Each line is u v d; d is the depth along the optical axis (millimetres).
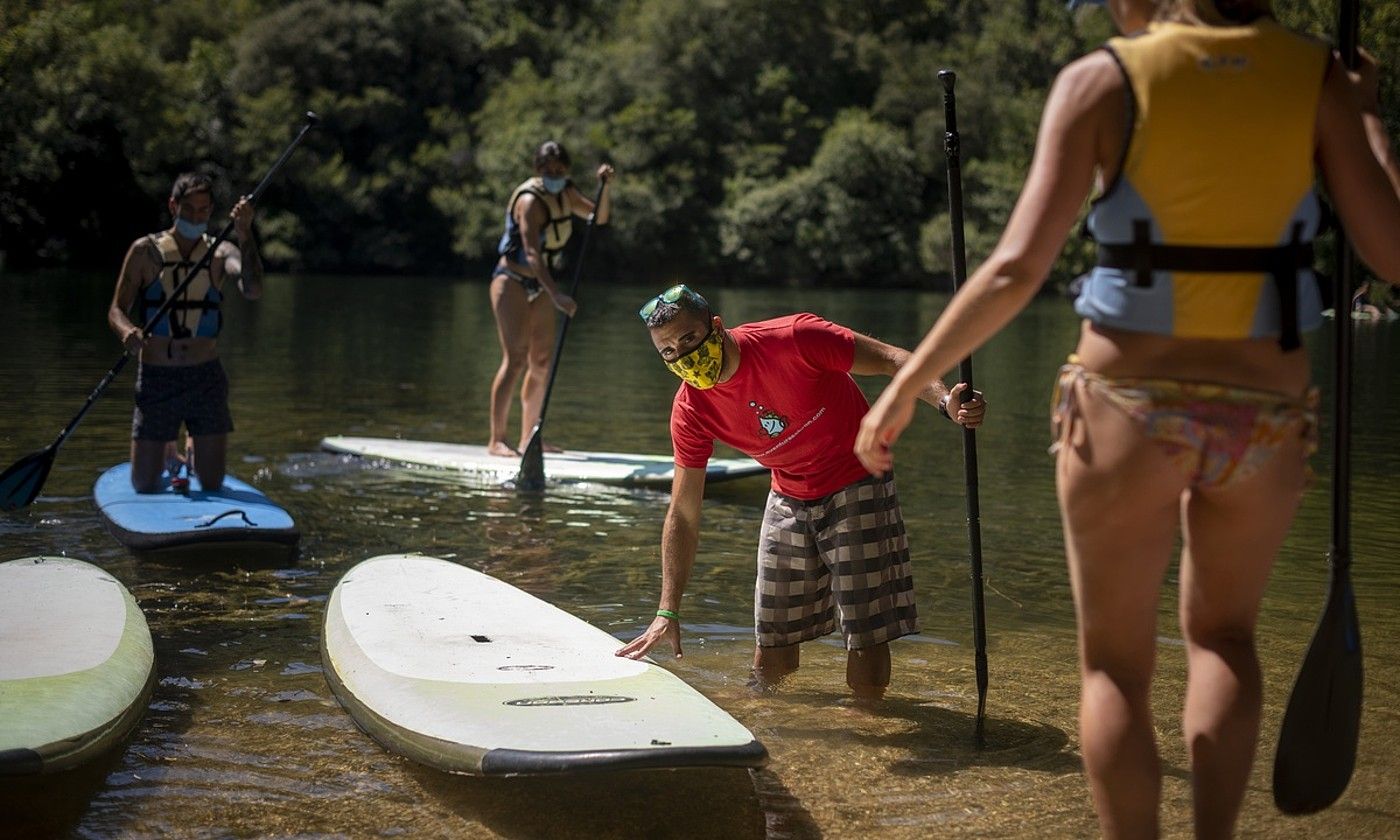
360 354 15453
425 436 8984
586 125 51656
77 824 2738
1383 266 2111
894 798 2953
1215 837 2105
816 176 46656
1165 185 1979
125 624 3775
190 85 49375
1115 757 2104
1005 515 6453
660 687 3240
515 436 9109
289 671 3812
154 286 6020
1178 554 5578
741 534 5930
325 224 50125
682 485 3664
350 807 2859
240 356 14641
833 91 53688
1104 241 2057
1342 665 2318
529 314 8000
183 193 5988
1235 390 1995
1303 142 1987
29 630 3633
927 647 4207
